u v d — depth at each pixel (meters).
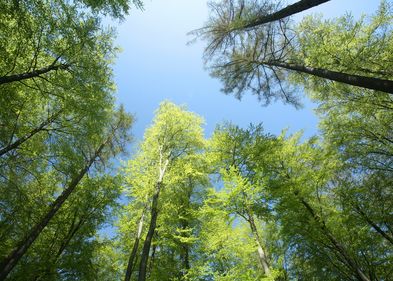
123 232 14.31
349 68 9.57
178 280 12.99
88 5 7.31
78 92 8.45
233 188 8.75
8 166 9.13
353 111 12.20
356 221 11.31
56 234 12.30
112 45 9.38
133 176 13.91
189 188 15.89
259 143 10.95
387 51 9.43
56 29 7.47
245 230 13.71
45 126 10.09
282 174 11.67
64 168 10.43
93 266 12.59
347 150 12.13
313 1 8.27
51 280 10.76
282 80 12.59
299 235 11.22
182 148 15.48
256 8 10.23
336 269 11.59
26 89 9.09
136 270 14.38
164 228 13.37
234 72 12.80
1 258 9.78
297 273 12.64
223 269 11.37
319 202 11.36
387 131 11.96
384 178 11.63
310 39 10.30
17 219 9.98
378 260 11.21
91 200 13.01
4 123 8.73
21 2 6.78
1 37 7.33
